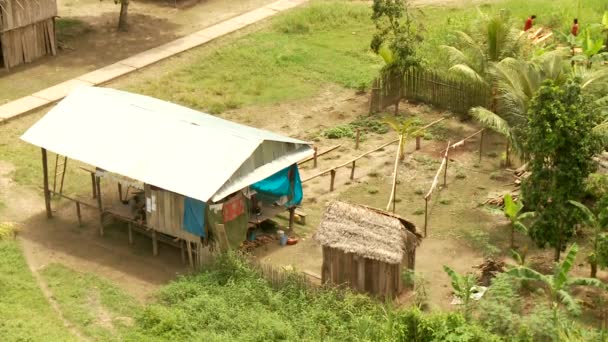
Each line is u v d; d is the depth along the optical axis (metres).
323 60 45.69
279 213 30.92
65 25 49.31
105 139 30.11
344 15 50.91
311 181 34.56
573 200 27.59
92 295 27.52
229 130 29.61
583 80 32.97
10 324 25.03
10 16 43.12
